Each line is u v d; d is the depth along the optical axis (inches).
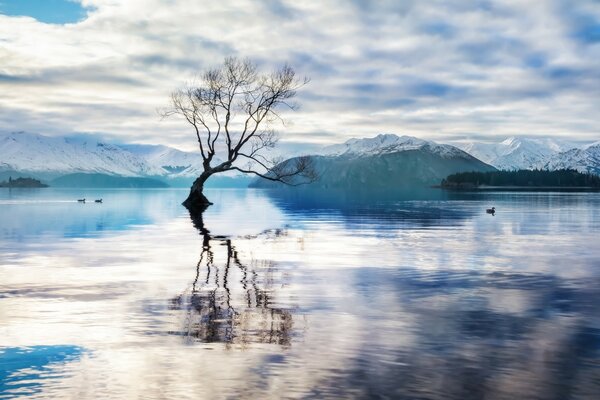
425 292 620.4
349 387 322.0
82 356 381.4
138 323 473.7
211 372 347.6
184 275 748.0
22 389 321.4
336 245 1156.5
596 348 397.4
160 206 3400.6
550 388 321.4
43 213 2522.1
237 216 2322.8
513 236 1355.8
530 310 525.7
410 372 346.9
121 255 983.0
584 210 2723.9
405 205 3415.4
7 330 450.9
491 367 356.2
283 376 339.9
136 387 323.9
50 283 682.2
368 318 491.8
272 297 591.5
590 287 652.1
